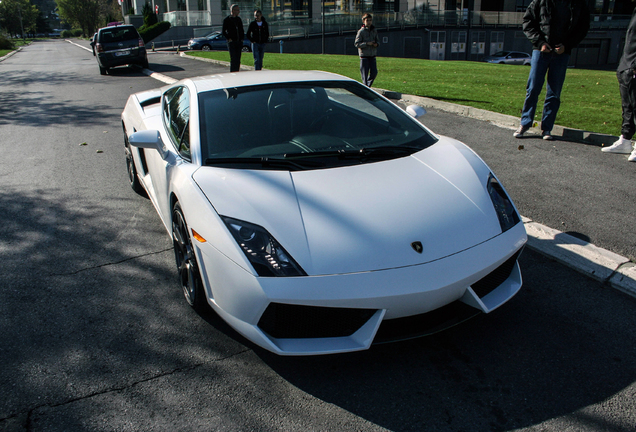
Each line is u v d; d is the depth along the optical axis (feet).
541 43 19.16
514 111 26.13
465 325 8.64
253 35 42.32
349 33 125.59
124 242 12.30
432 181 8.64
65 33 460.96
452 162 9.42
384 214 7.67
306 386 7.22
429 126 23.99
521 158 18.22
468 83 40.24
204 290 8.47
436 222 7.70
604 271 10.06
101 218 13.87
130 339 8.39
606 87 40.63
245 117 9.97
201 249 7.72
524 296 9.50
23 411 6.75
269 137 9.59
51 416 6.66
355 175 8.58
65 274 10.71
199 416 6.64
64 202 15.20
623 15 164.04
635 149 17.21
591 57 165.07
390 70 53.62
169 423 6.52
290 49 122.01
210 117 9.90
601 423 6.38
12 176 18.03
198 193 8.11
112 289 10.07
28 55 114.01
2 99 38.01
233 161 8.84
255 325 7.17
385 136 10.16
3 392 7.13
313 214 7.55
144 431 6.40
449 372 7.47
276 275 6.92
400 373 7.48
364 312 7.03
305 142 9.52
